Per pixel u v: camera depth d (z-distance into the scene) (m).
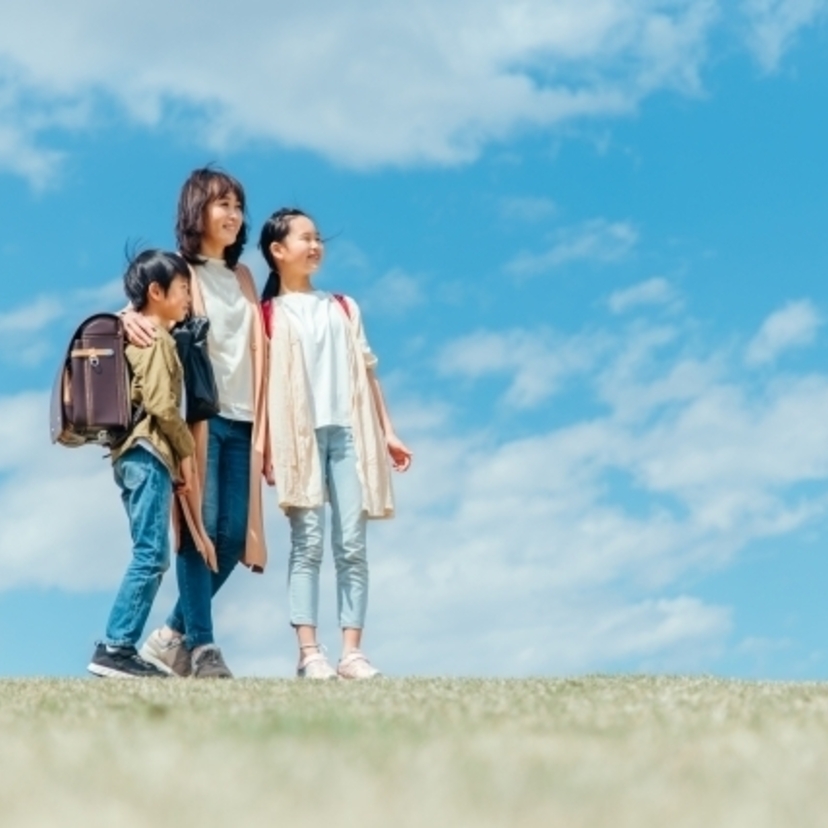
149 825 1.28
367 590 5.75
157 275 5.40
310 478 5.62
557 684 3.93
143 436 5.20
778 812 1.39
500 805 1.39
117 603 5.20
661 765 1.75
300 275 5.98
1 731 2.33
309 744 1.96
